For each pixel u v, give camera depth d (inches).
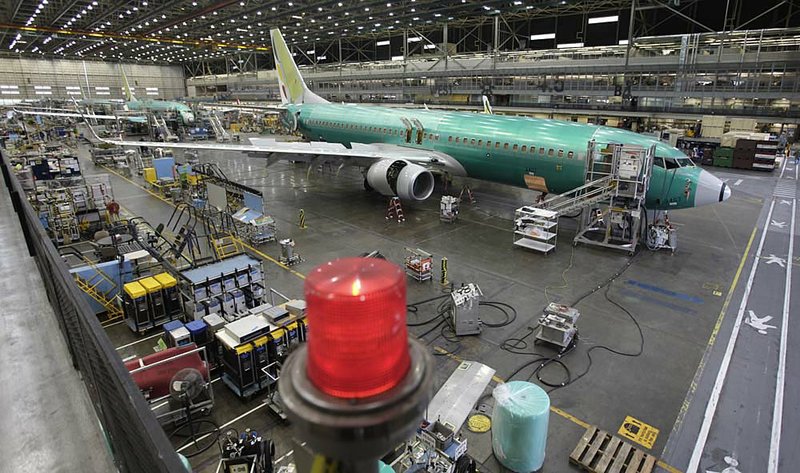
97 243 755.4
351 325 51.1
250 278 580.7
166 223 992.2
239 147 1044.5
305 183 1411.2
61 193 973.8
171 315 576.4
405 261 736.3
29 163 1203.2
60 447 185.8
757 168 1635.1
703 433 396.5
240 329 444.1
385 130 1235.2
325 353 54.6
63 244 880.9
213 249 743.7
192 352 395.2
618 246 818.2
